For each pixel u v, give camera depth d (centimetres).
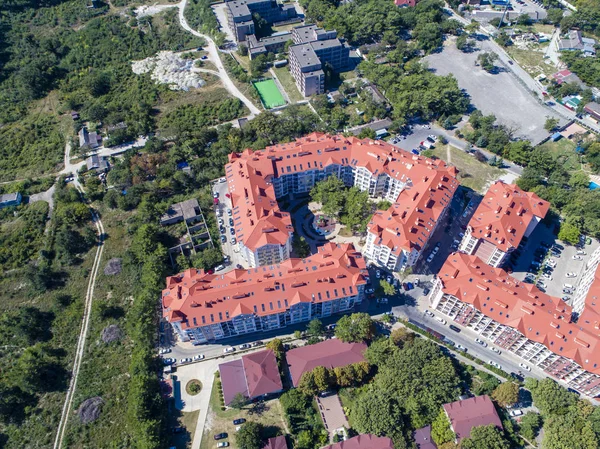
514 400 18000
